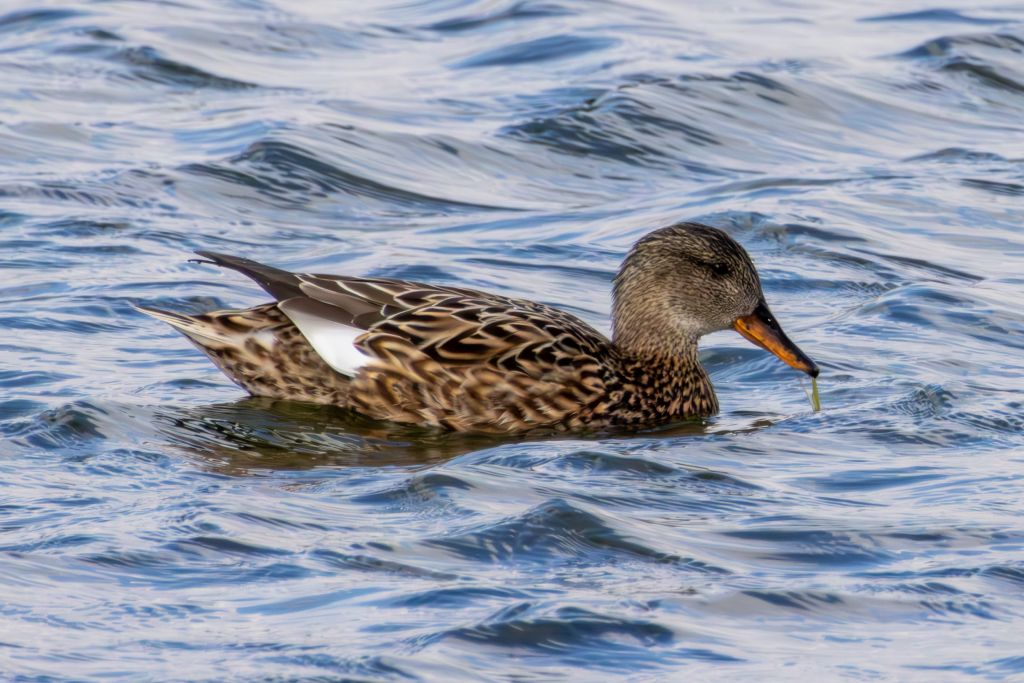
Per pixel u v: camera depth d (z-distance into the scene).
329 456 12.45
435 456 12.65
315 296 13.95
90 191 19.78
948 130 24.22
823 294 17.22
